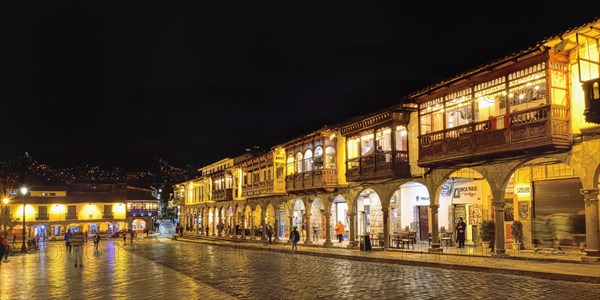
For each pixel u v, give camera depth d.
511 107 21.19
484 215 27.34
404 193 32.44
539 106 19.34
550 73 19.23
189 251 37.88
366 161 30.27
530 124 19.69
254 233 51.31
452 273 18.16
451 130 23.62
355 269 20.81
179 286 16.47
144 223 94.06
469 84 23.11
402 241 28.42
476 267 18.53
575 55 19.34
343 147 34.72
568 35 18.33
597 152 18.42
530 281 15.28
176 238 64.69
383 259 23.84
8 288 17.02
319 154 36.94
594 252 18.39
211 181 68.50
